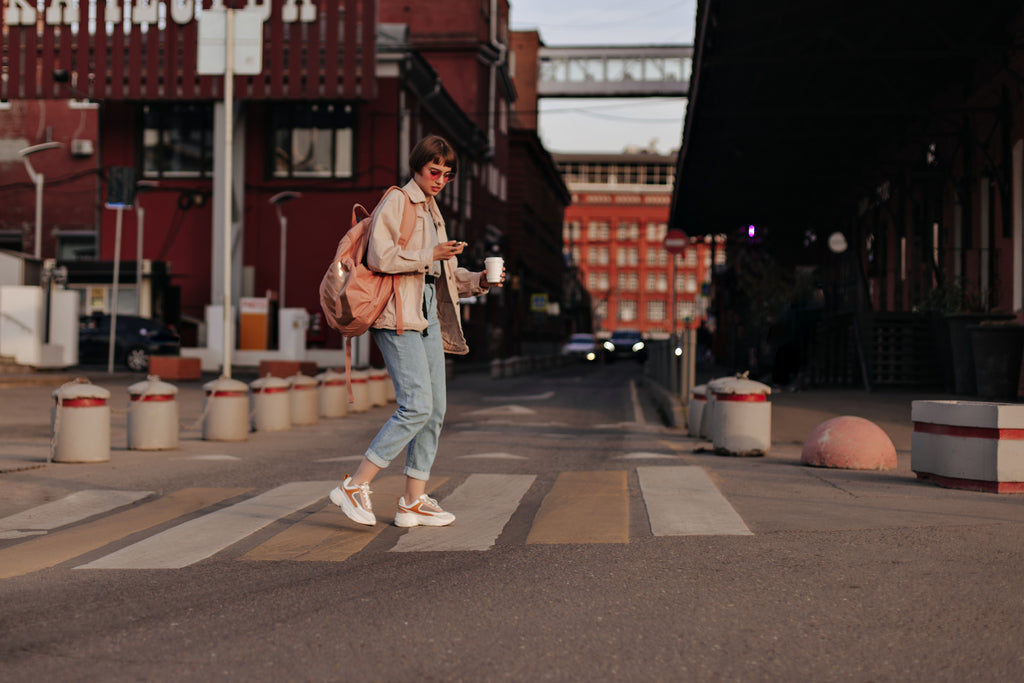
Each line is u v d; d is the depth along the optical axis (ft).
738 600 13.62
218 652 11.56
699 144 90.33
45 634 12.33
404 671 10.90
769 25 64.23
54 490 25.05
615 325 424.46
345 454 34.55
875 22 63.93
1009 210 59.41
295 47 116.26
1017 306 58.03
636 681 10.57
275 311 114.42
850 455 28.48
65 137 157.99
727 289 166.61
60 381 79.36
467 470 28.71
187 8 117.60
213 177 122.93
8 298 84.64
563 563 15.99
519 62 271.90
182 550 17.34
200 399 67.46
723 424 32.96
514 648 11.67
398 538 18.25
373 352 115.24
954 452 23.98
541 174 240.73
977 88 66.03
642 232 425.28
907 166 82.84
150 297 114.73
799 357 66.18
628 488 24.44
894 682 10.51
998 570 15.19
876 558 16.03
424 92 134.00
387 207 17.56
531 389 85.10
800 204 122.42
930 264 74.64
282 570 15.81
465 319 159.02
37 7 118.42
